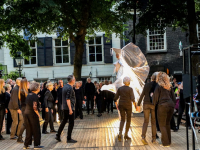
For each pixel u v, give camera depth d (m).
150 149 6.48
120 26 18.14
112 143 7.30
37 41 17.28
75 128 10.05
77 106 13.24
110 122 11.52
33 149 6.80
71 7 15.25
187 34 17.05
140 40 22.92
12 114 8.13
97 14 16.28
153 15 16.19
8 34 18.66
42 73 23.48
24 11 14.61
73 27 15.38
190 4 14.85
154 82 7.09
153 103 6.68
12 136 8.15
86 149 6.71
